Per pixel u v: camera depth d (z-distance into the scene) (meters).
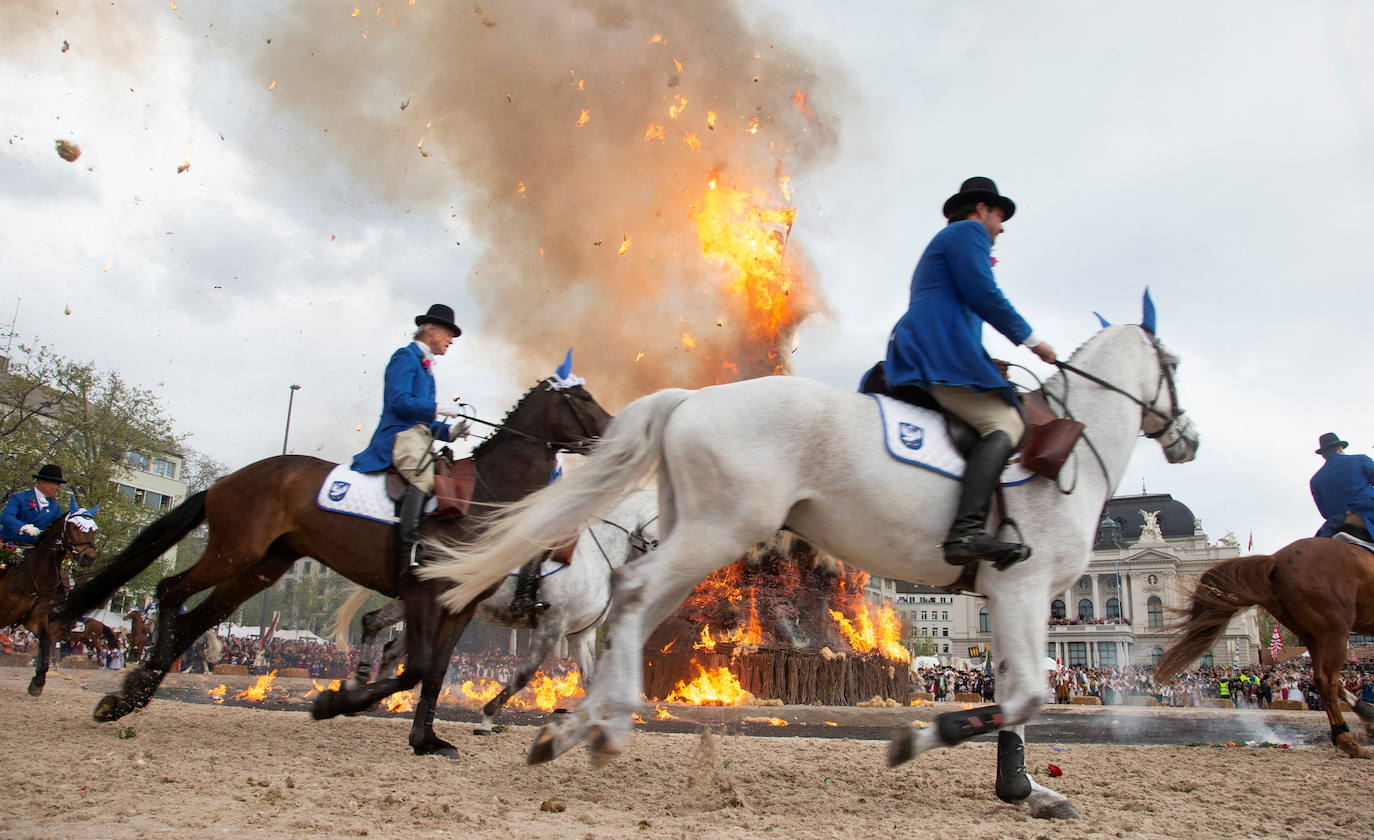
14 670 15.54
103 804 3.22
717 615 14.00
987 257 4.14
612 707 3.55
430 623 5.52
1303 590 7.27
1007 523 3.97
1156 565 89.69
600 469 3.97
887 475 3.87
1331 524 7.74
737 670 13.11
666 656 13.84
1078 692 30.77
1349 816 4.02
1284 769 5.90
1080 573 4.13
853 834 3.27
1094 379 4.50
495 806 3.74
